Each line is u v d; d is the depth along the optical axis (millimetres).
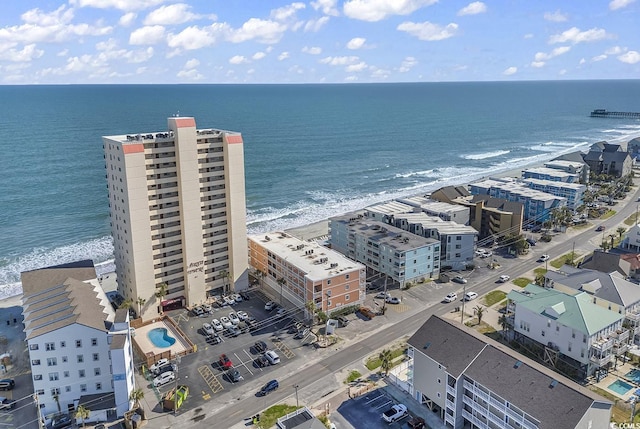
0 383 83875
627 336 87062
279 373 88188
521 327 93062
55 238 162375
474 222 160125
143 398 81438
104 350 79125
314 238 160625
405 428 73812
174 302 113688
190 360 92750
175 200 108438
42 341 75938
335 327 103750
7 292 127062
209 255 117000
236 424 75000
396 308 112375
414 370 79688
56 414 78125
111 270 138750
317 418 69188
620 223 173125
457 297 117500
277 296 118812
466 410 72938
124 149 98000
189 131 105562
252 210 196250
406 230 144500
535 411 62656
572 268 115438
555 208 170000
